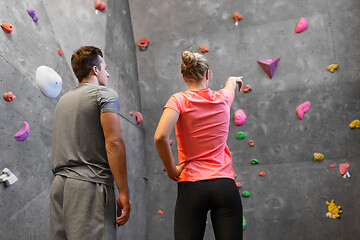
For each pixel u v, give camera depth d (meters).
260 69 3.95
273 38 3.95
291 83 3.84
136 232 3.69
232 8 4.12
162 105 4.23
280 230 3.62
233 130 3.95
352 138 3.58
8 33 2.21
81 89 1.60
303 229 3.55
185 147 1.55
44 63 2.54
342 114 3.64
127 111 3.82
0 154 1.99
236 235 1.43
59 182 1.49
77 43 3.04
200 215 1.46
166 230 3.94
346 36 3.73
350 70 3.68
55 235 1.45
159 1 4.38
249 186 3.79
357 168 3.51
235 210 1.47
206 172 1.49
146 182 4.11
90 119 1.53
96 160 1.51
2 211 1.94
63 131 1.54
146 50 4.36
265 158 3.80
